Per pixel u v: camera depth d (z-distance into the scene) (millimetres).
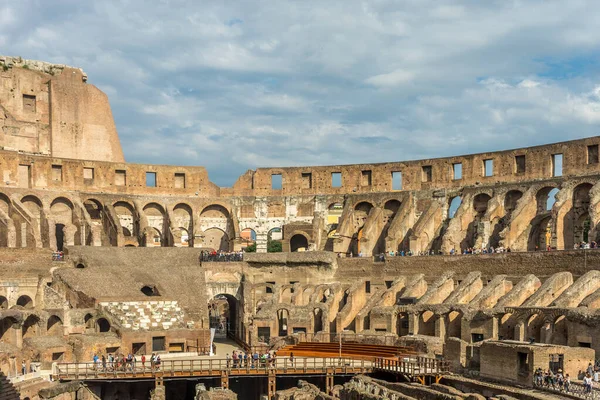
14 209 100875
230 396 64938
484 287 85500
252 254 105812
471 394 56406
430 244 106125
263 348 86688
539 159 99750
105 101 123000
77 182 111062
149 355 83125
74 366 74250
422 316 85625
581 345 67062
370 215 110500
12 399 60438
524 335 72812
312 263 104562
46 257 94562
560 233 91062
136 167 116188
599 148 92688
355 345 81938
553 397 55750
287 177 119938
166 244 115000
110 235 109438
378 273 100875
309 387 66500
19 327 78375
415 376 67438
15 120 113625
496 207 101125
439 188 109875
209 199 119000
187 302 91688
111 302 86625
